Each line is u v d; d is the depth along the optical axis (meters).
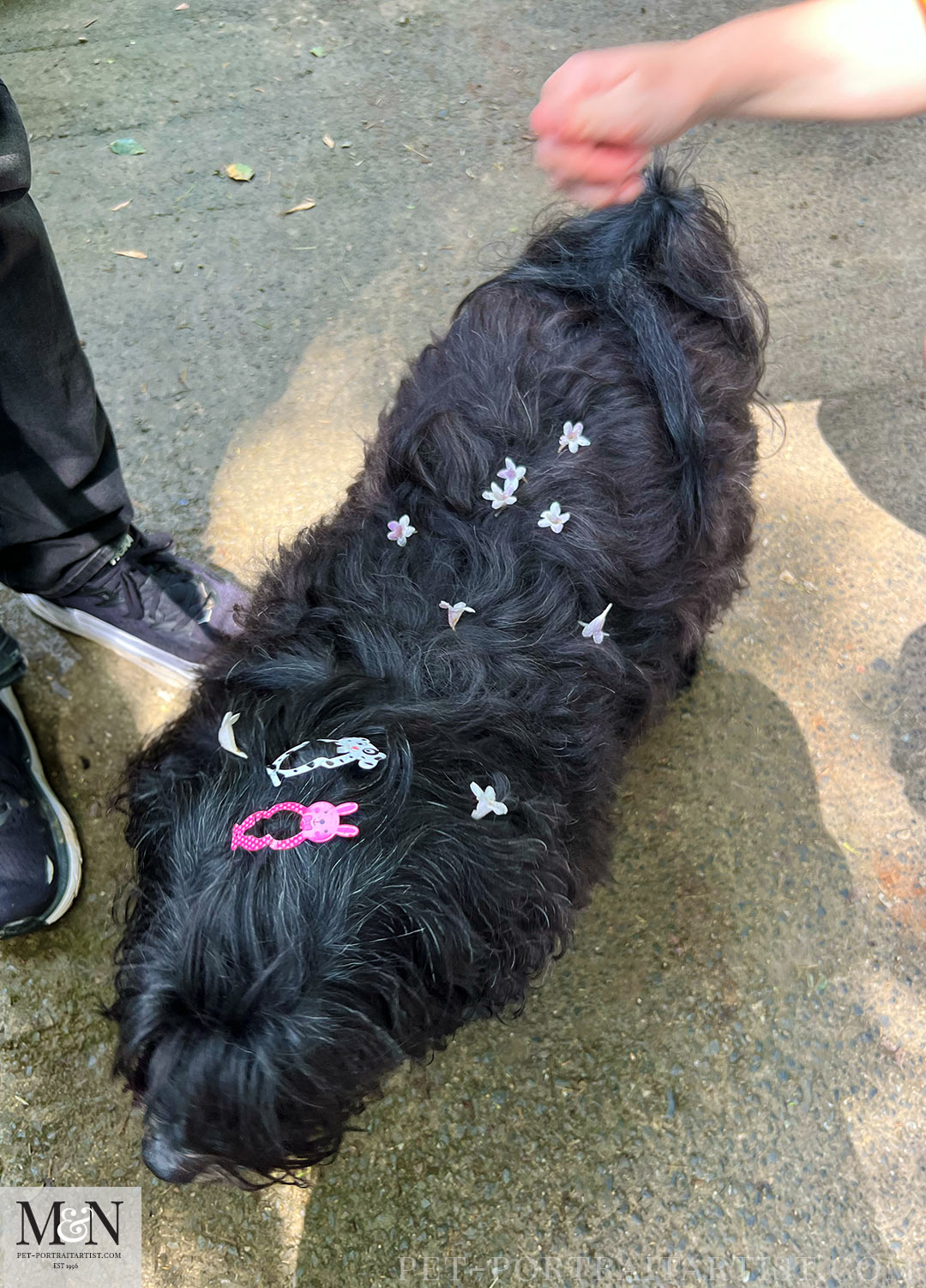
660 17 1.33
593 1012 0.75
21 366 0.63
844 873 0.80
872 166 1.19
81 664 0.86
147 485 0.95
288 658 0.53
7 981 0.75
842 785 0.83
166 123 1.20
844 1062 0.74
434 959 0.46
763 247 1.12
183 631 0.84
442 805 0.47
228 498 0.94
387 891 0.44
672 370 0.61
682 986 0.76
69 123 1.19
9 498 0.70
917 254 1.12
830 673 0.87
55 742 0.83
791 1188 0.70
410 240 1.12
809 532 0.93
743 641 0.88
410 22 1.32
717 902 0.79
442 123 1.22
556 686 0.53
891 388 1.02
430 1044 0.53
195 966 0.43
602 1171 0.71
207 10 1.32
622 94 0.36
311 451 0.97
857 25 0.36
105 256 1.09
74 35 1.29
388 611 0.54
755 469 0.77
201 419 0.99
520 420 0.58
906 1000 0.76
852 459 0.98
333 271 1.09
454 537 0.56
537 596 0.54
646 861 0.80
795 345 1.05
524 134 1.21
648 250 0.67
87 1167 0.70
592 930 0.77
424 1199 0.70
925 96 0.38
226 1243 0.69
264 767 0.47
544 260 0.70
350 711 0.49
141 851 0.52
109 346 1.02
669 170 0.69
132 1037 0.45
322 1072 0.43
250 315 1.06
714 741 0.84
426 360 0.65
